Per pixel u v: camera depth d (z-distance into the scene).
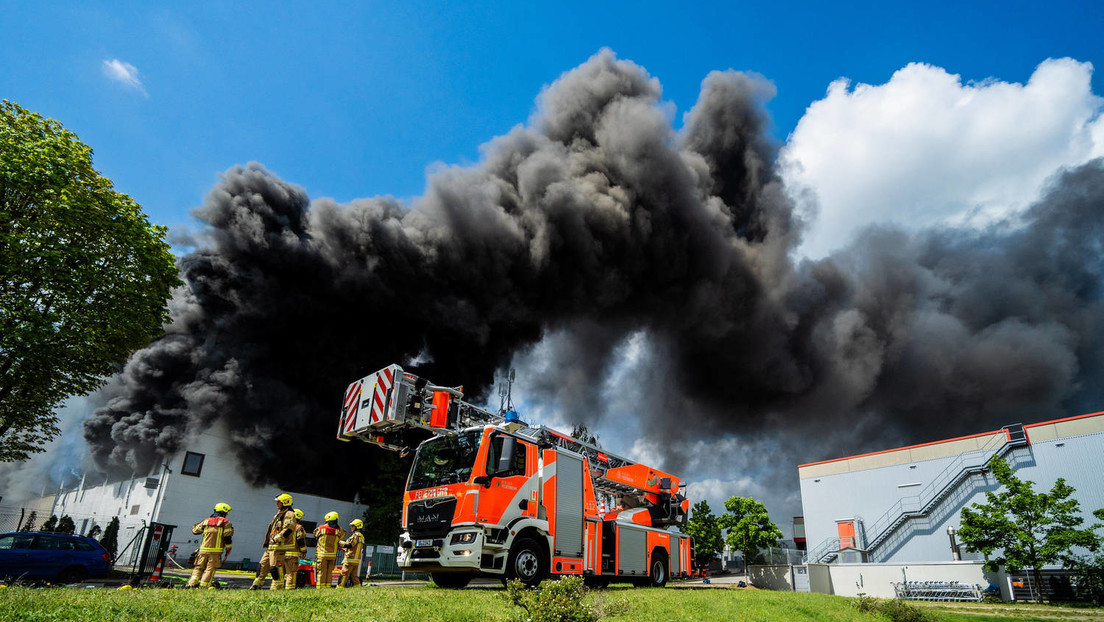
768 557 33.31
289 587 9.09
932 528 27.25
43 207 13.45
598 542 11.84
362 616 5.20
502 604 6.37
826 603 11.90
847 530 30.89
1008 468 22.23
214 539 9.19
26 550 12.35
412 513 10.23
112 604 4.73
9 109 13.81
